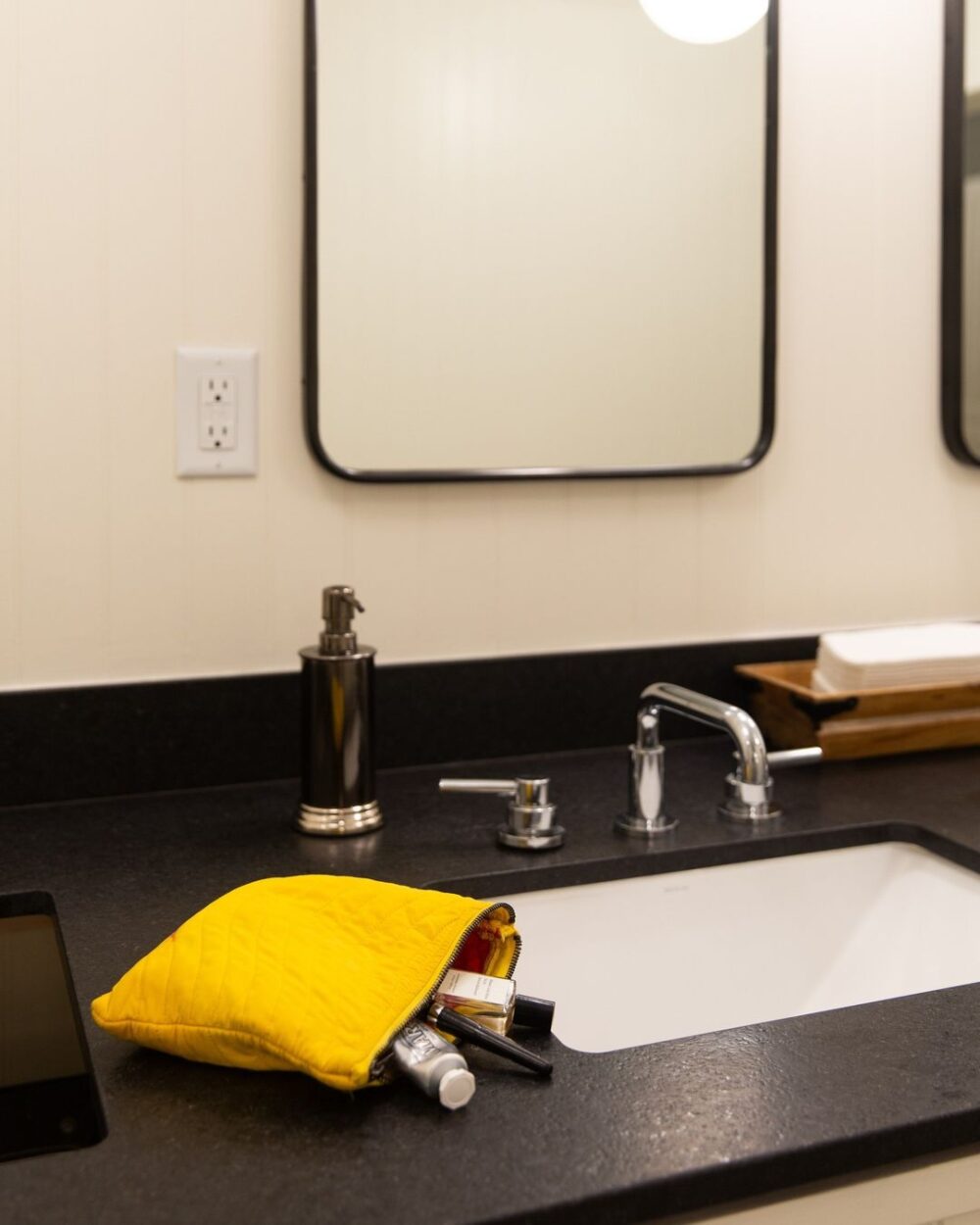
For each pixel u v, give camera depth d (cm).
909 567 158
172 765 128
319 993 73
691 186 141
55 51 119
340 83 127
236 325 127
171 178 124
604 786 131
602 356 140
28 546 123
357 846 113
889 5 150
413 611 136
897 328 154
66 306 122
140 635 127
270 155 126
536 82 134
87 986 85
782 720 141
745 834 116
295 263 128
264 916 79
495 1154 65
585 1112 69
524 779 114
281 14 125
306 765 117
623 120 138
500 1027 77
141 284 124
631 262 140
